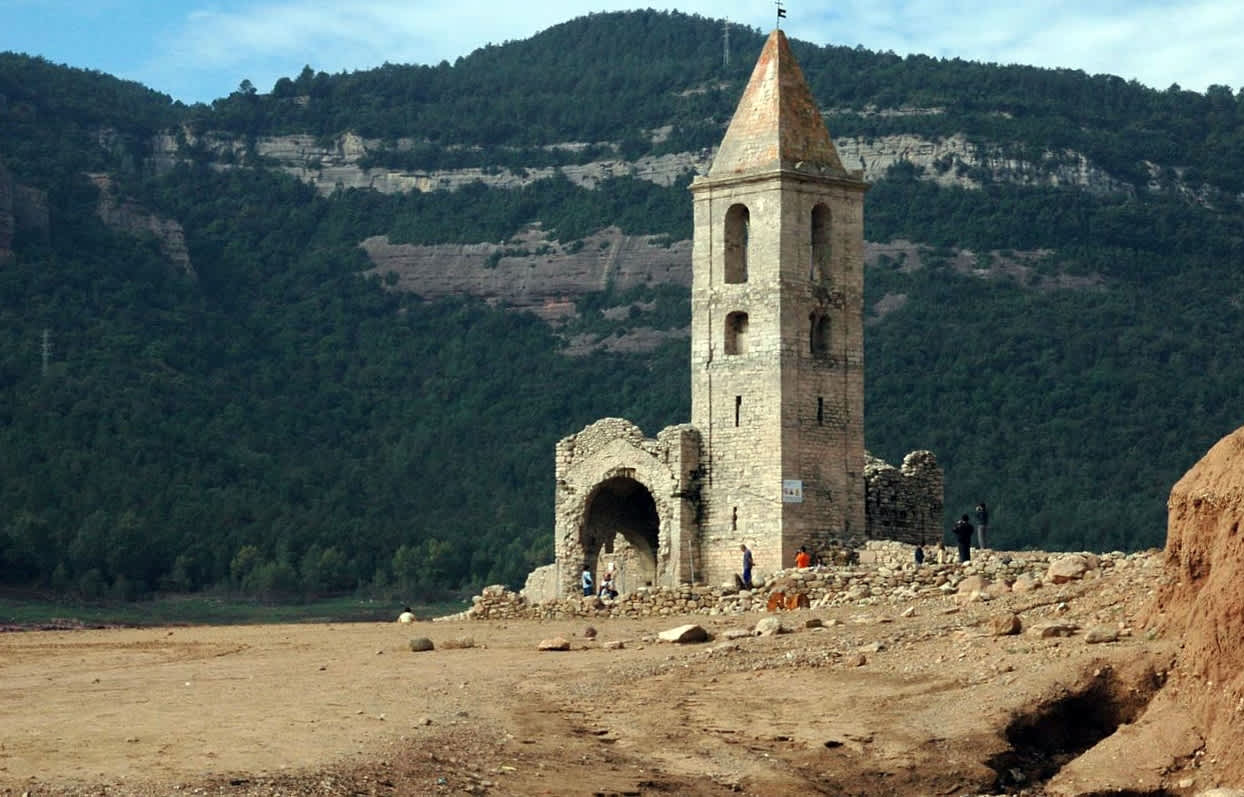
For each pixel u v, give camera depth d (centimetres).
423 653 6800
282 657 6819
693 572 9288
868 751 5153
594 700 5688
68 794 4097
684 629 6769
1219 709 4941
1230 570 5069
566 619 8150
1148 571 6419
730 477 9262
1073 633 5806
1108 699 5284
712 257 9425
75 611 15650
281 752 4650
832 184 9362
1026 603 6419
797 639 6412
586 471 9631
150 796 4122
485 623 8100
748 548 9150
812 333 9319
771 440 9138
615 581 10200
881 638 6256
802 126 9419
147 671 6381
